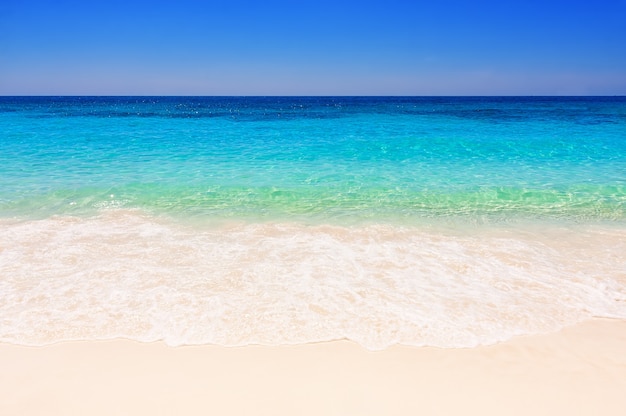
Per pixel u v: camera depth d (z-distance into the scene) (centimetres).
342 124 2467
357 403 313
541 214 771
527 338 396
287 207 808
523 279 509
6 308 429
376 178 1037
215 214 757
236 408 307
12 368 346
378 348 378
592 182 988
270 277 502
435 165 1195
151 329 400
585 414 306
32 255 555
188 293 463
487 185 970
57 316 418
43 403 310
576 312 440
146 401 313
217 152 1399
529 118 2911
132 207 790
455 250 594
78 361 356
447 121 2658
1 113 3731
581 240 640
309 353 371
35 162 1190
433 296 466
